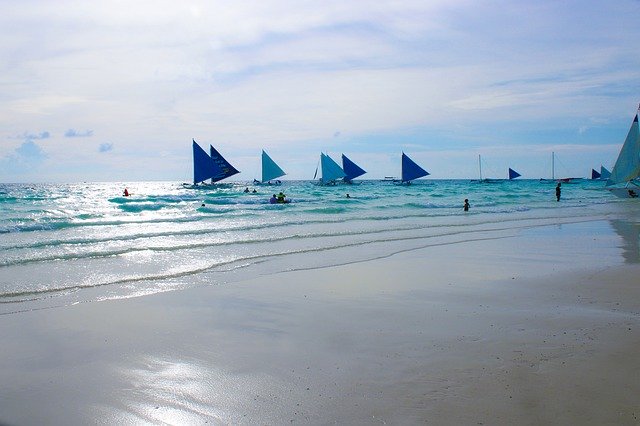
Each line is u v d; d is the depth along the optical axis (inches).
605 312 315.9
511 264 507.5
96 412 194.5
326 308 341.4
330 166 3019.2
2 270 461.4
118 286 409.4
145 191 2741.1
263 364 240.1
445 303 348.8
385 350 254.8
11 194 2281.0
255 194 2258.9
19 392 211.9
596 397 193.9
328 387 211.2
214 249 610.2
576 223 966.4
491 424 174.7
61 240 657.6
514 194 2396.7
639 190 1768.0
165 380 223.8
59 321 312.3
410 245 655.1
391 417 182.7
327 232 789.2
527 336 269.1
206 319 318.7
